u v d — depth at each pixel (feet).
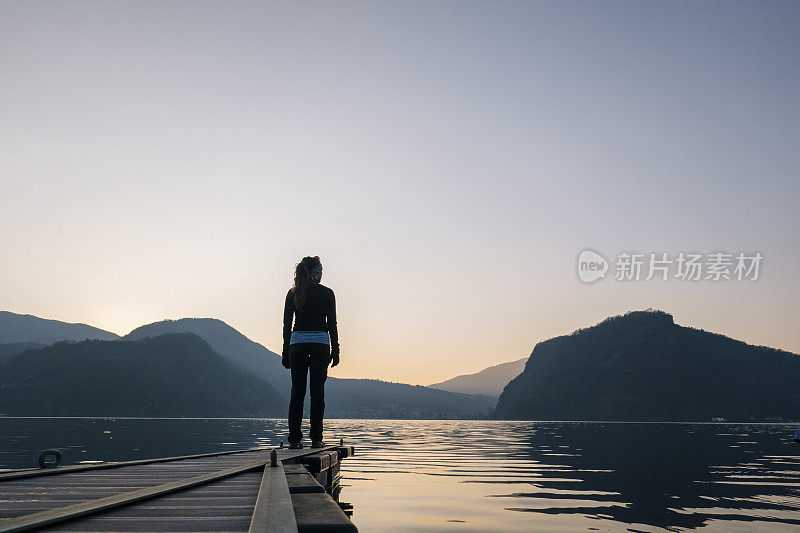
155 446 60.18
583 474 32.58
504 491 24.97
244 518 7.50
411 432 127.65
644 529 15.90
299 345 24.45
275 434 108.37
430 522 17.21
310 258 25.41
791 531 15.62
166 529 6.65
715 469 35.50
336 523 6.58
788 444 73.00
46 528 6.63
